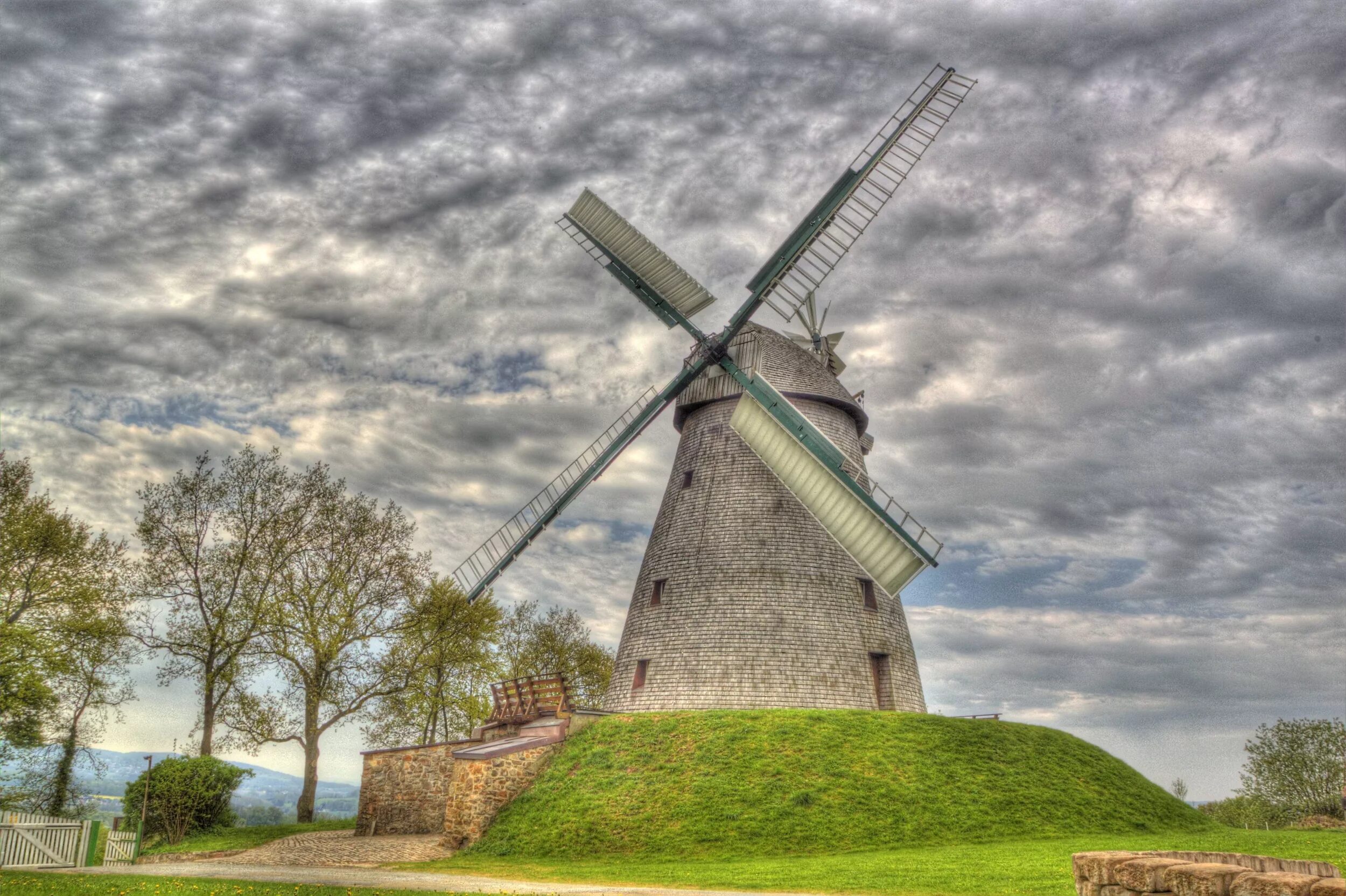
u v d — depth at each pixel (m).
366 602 43.47
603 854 25.94
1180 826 29.69
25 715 34.75
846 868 21.58
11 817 24.94
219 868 25.81
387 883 21.12
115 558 39.72
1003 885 18.25
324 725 42.69
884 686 37.22
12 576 36.25
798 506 38.75
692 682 36.06
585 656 63.75
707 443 41.09
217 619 41.28
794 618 36.69
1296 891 8.09
